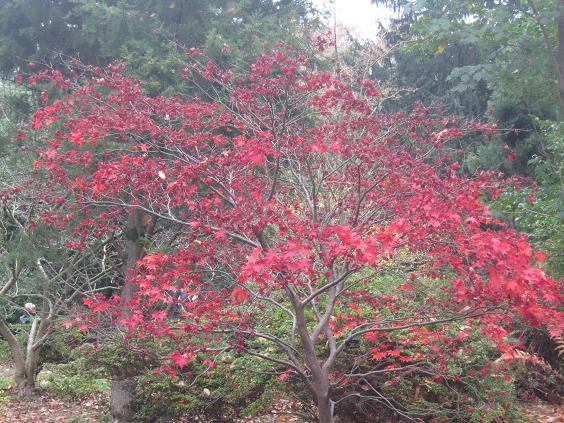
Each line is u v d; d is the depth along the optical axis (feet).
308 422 16.76
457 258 11.03
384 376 15.17
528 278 8.74
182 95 20.90
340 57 38.19
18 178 21.52
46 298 27.37
